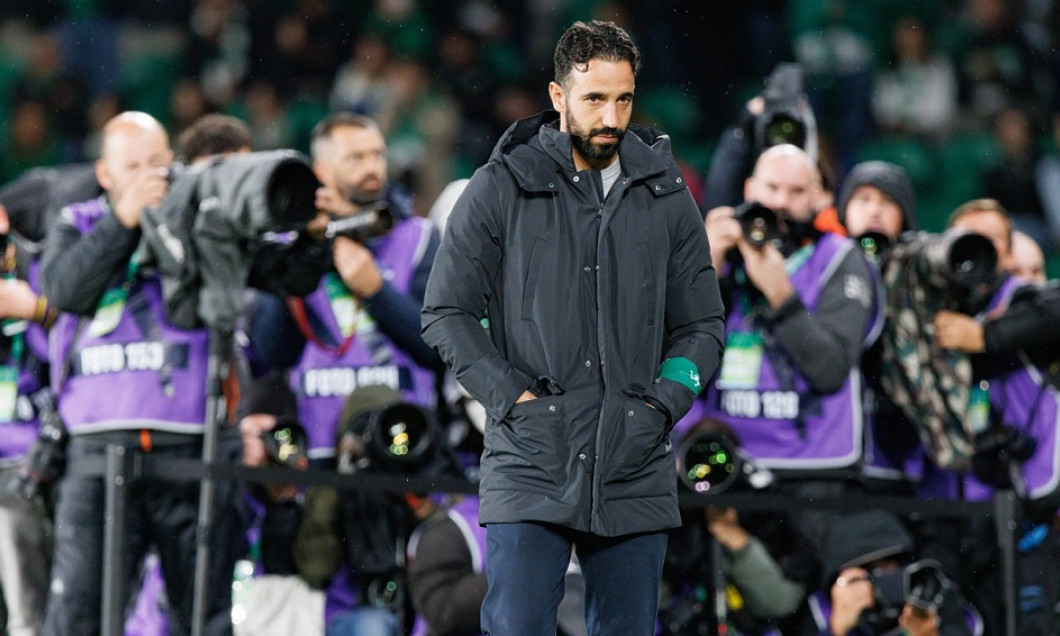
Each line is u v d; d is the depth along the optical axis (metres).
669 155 14.69
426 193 39.72
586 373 14.05
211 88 41.25
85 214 20.28
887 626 20.67
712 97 42.31
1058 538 22.39
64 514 19.08
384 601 21.09
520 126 14.66
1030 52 42.62
